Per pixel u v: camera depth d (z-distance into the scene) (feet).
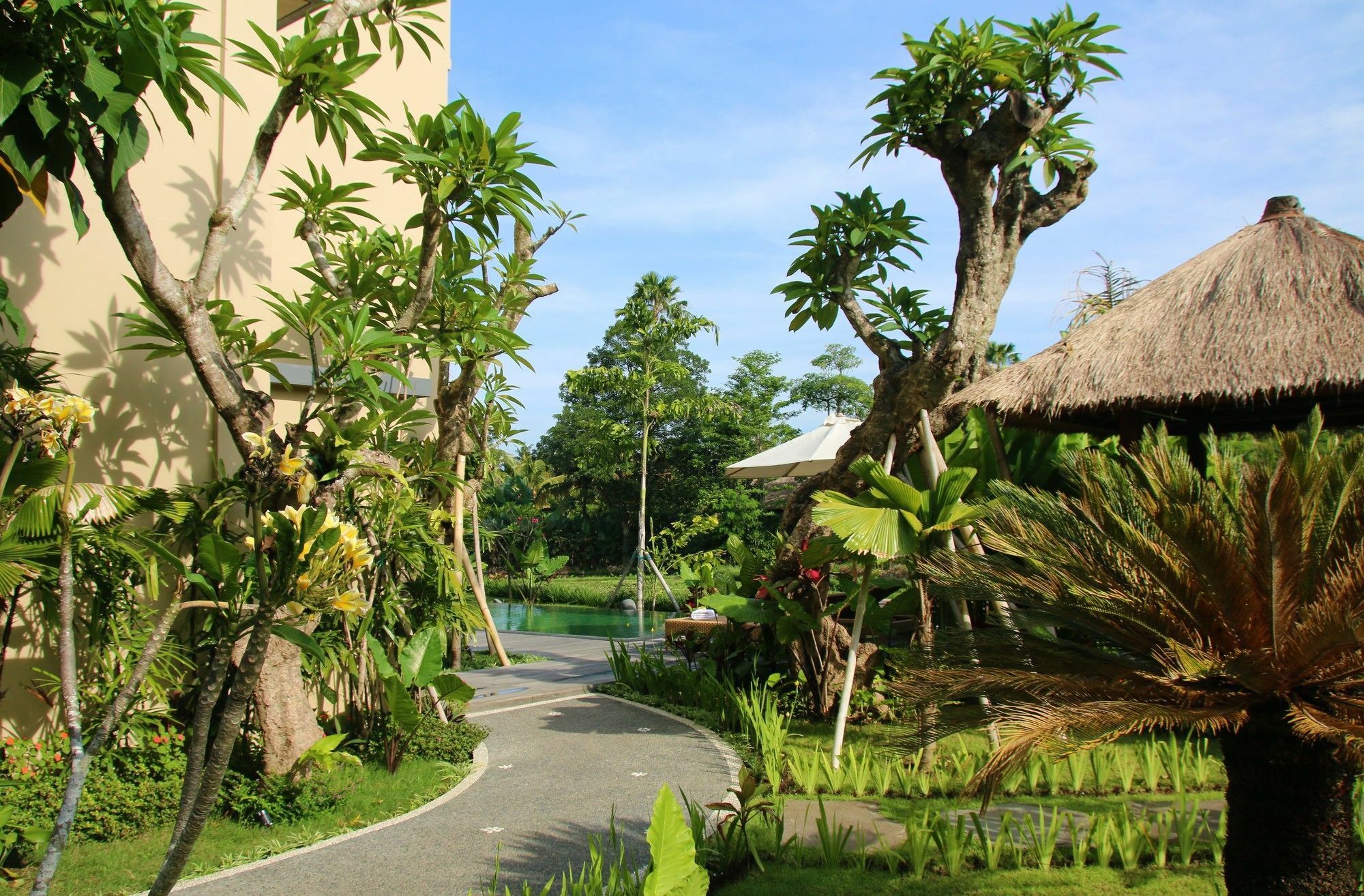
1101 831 14.96
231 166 22.59
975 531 22.26
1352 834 12.89
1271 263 25.49
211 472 21.13
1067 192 25.21
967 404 26.89
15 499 12.44
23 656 17.53
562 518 131.85
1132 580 12.91
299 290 25.41
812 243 26.32
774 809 16.80
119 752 16.46
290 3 26.61
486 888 13.73
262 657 6.71
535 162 19.43
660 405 81.82
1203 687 12.32
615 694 30.37
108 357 19.39
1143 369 24.73
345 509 20.10
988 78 23.20
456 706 24.00
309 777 17.61
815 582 26.40
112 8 12.91
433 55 31.86
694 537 110.52
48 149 12.32
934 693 13.30
